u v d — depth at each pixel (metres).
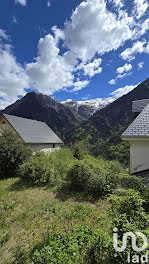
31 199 4.43
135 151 4.80
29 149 8.83
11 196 4.71
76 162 5.50
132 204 2.21
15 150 7.80
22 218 3.32
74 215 3.38
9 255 2.31
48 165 6.51
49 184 5.70
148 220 1.87
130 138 4.68
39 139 15.51
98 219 3.18
